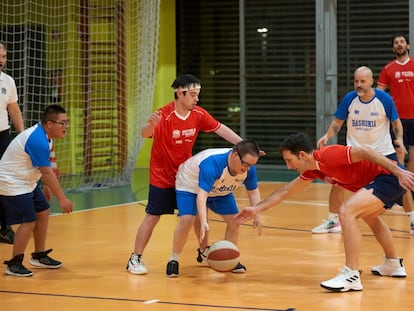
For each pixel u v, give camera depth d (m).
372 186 7.22
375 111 9.77
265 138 20.70
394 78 12.46
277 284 7.54
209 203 8.03
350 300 6.83
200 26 21.30
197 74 21.41
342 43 19.75
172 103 8.11
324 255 9.03
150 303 6.78
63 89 18.05
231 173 7.55
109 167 17.89
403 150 10.02
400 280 7.66
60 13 17.78
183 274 8.05
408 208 10.44
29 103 17.09
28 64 17.47
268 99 20.61
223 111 21.30
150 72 17.14
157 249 9.45
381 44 19.53
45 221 8.37
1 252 9.39
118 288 7.41
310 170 7.21
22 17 17.47
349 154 6.99
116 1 17.83
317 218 11.91
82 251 9.37
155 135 8.00
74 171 18.30
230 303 6.76
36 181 8.19
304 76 20.25
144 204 13.90
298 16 20.20
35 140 7.86
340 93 19.81
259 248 9.49
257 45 20.59
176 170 8.06
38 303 6.84
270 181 17.55
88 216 12.34
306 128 20.38
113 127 17.95
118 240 10.11
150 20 17.11
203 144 21.39
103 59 18.12
